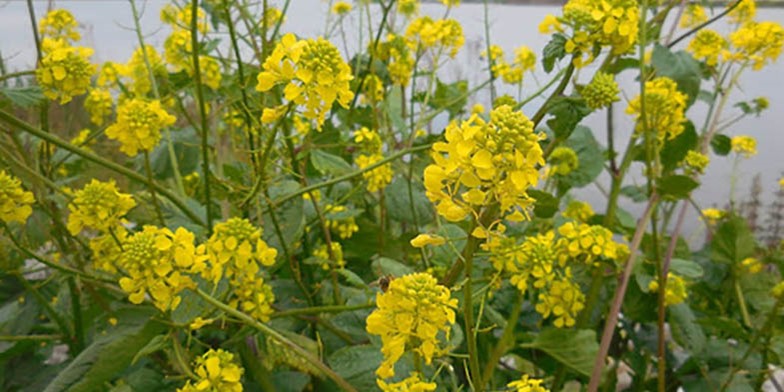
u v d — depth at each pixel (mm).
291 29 745
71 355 588
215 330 524
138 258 410
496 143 313
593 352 504
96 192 474
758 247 770
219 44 673
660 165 604
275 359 483
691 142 589
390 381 451
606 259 557
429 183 326
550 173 683
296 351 418
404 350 370
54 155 661
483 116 564
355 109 826
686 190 531
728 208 906
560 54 464
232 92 688
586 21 454
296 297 600
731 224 673
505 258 505
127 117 479
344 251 708
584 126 695
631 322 700
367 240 689
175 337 445
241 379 544
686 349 647
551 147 485
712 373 623
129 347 435
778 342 601
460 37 778
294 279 562
